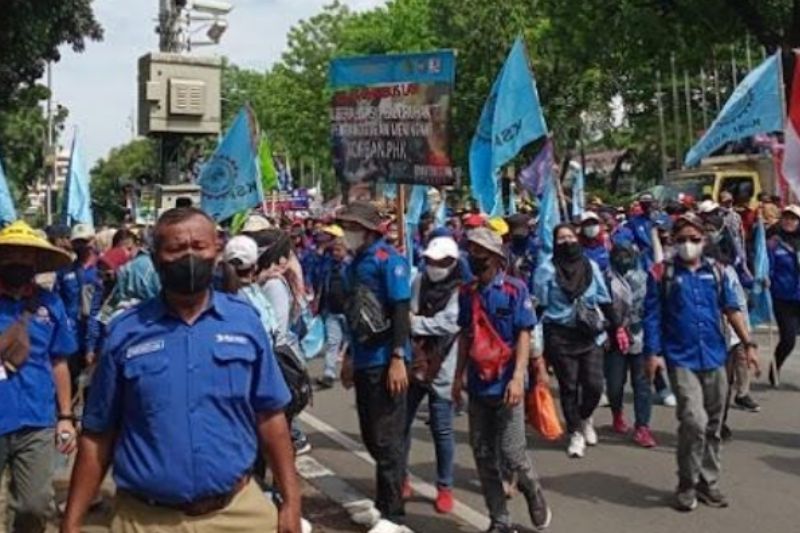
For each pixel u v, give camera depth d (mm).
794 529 6707
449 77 8469
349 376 6766
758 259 11703
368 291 6465
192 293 3445
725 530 6707
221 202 11648
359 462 8828
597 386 8836
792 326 11398
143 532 3441
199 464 3410
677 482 7840
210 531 3461
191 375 3445
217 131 13969
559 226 8844
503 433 6254
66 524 3561
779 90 11508
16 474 5598
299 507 3693
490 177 10828
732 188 22219
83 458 3559
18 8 22328
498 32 41938
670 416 10297
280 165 41531
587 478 8109
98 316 9375
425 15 50375
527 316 6246
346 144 9102
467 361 6504
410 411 7211
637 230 13453
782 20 25234
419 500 7484
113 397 3510
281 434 3664
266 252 6387
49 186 42812
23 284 5633
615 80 44938
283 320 6168
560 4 28141
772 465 8328
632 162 54500
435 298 7109
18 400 5512
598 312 8758
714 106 46875
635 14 26359
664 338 7199
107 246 11570
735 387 10422
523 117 10703
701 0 25625
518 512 7203
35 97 32438
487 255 6297
